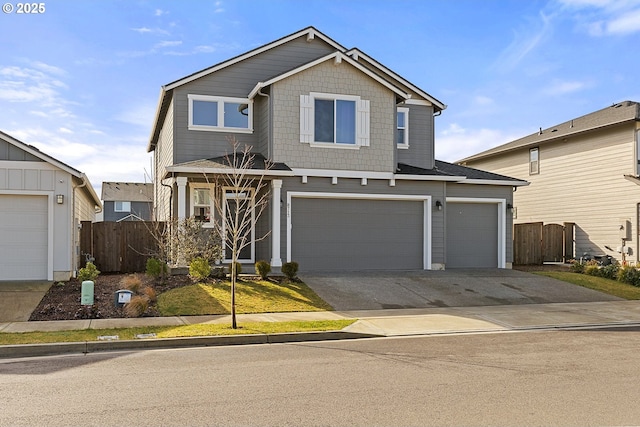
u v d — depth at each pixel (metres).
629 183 22.64
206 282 14.85
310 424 5.28
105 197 47.75
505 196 20.88
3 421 5.36
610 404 5.92
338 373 7.35
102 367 7.80
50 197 15.61
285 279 15.61
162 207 22.95
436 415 5.54
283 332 10.20
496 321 12.02
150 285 14.55
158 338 9.55
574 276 18.73
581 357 8.44
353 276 16.80
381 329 10.98
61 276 15.61
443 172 20.22
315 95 18.16
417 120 21.30
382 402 5.98
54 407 5.82
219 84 18.97
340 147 18.28
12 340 9.29
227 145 18.81
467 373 7.34
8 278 15.41
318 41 20.12
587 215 24.59
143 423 5.31
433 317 12.38
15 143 15.30
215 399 6.11
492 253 20.88
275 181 16.97
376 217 18.75
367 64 20.70
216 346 9.54
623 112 23.95
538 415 5.54
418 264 19.17
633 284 18.05
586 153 24.77
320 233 18.14
